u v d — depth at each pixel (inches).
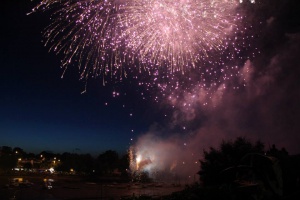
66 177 2386.8
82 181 1927.9
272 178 149.6
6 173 2669.8
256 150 450.0
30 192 1179.9
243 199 158.9
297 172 149.1
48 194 1122.0
